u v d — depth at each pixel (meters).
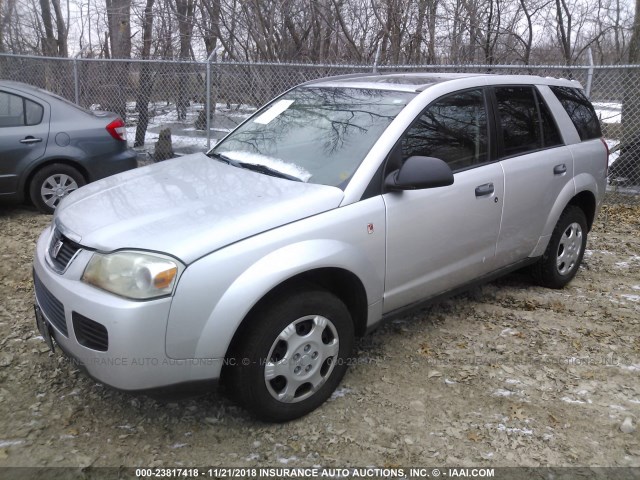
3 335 4.00
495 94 4.29
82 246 2.92
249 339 2.91
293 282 3.11
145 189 3.43
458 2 11.52
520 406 3.35
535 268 4.94
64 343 2.95
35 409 3.23
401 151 3.54
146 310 2.64
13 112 6.69
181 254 2.71
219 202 3.15
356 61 11.12
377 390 3.47
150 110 9.88
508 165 4.22
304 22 12.16
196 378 2.81
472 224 3.94
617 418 3.27
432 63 11.30
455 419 3.23
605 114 8.55
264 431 3.09
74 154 6.90
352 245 3.22
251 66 8.95
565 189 4.75
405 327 4.30
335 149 3.60
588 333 4.26
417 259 3.63
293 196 3.19
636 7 9.59
